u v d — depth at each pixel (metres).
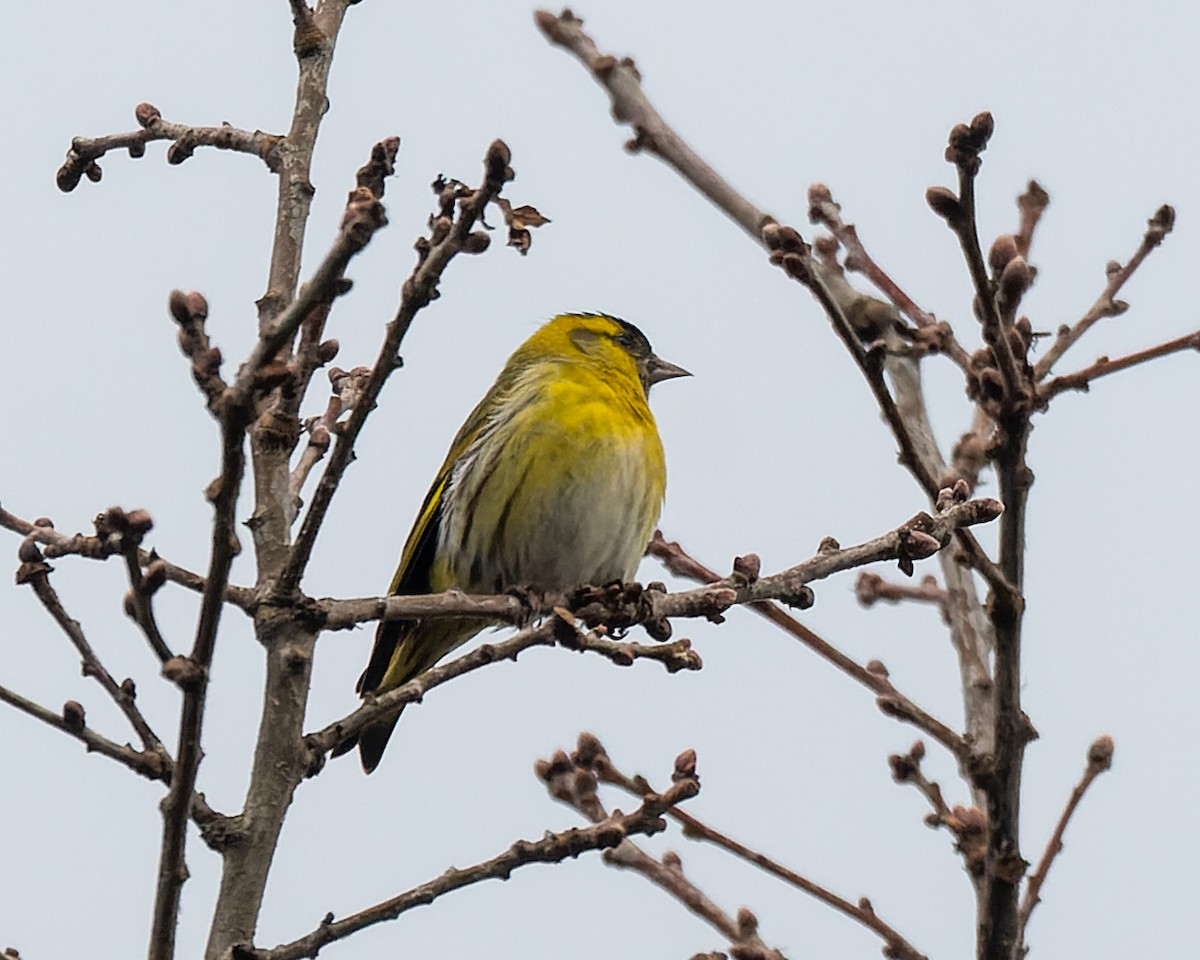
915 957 10.66
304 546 8.41
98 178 10.52
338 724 8.63
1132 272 11.34
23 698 8.07
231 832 8.26
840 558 9.91
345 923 8.12
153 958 7.68
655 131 12.72
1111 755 10.70
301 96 9.81
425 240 7.63
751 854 11.03
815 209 12.38
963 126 9.03
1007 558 9.95
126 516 7.39
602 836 8.45
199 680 7.48
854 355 9.90
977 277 9.42
